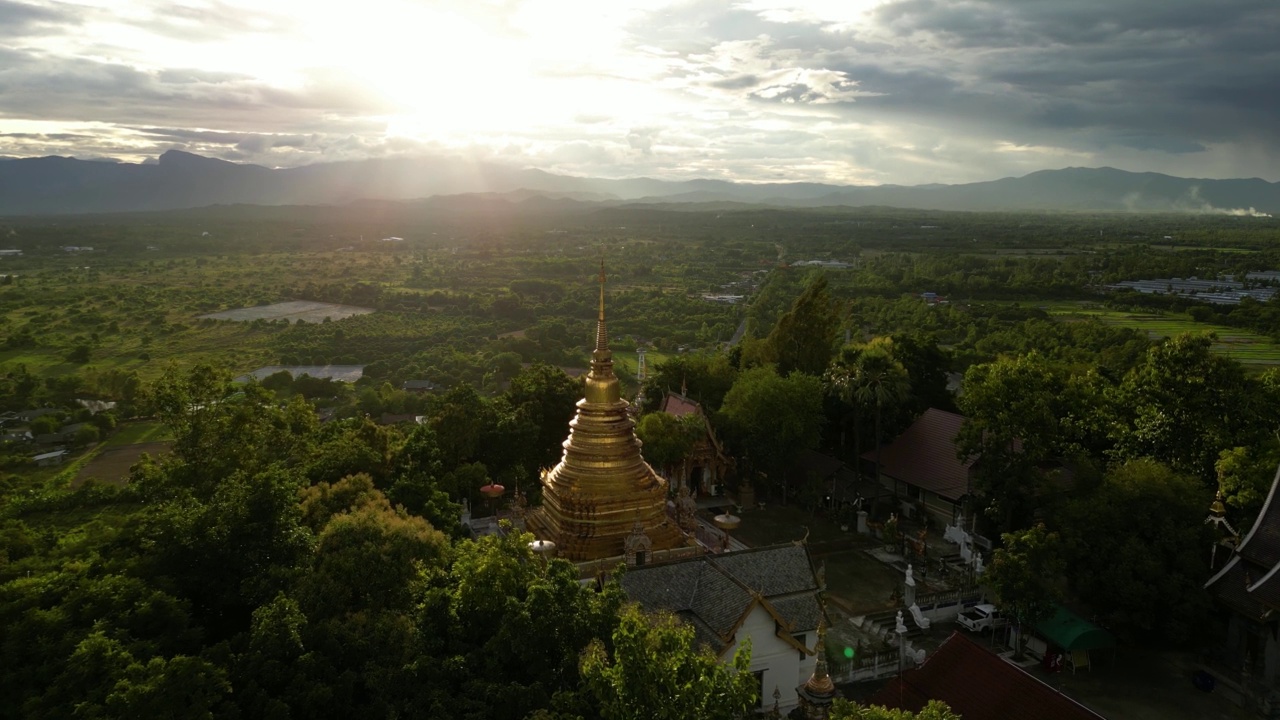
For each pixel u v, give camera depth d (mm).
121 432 118062
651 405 94750
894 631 55031
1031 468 64000
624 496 55500
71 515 56406
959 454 69000
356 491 55188
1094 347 131125
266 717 31812
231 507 42562
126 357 164750
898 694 40250
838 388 79438
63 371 148250
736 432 83188
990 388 66438
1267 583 47125
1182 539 51375
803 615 45406
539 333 191750
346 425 77188
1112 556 51719
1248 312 157375
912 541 68312
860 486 79250
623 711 26516
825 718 32188
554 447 80312
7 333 175500
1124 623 51094
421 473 61312
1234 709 46812
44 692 31734
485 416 74938
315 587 38719
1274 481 51031
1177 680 50031
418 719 32000
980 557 63938
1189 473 63438
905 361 91875
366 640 35688
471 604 37031
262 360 168625
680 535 56781
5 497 62812
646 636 28938
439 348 178500
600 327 57750
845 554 69250
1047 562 50469
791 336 99000
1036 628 51625
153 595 36531
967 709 37781
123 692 29562
